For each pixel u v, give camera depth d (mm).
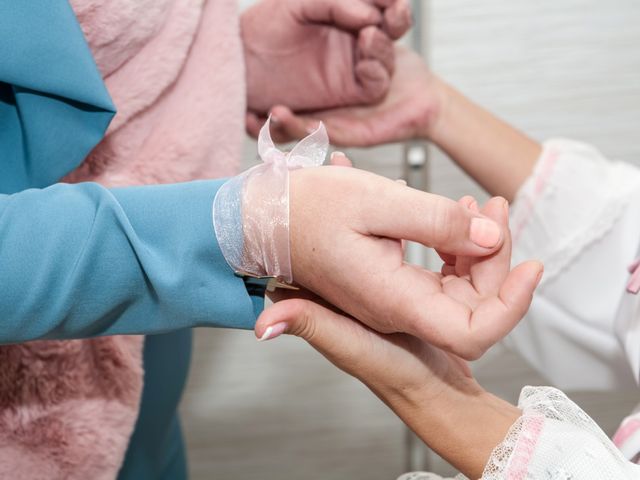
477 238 448
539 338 812
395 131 853
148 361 772
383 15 759
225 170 701
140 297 499
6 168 594
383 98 845
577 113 1122
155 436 835
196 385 1199
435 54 1083
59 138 576
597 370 797
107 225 477
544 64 1093
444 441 524
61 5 543
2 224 477
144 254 470
